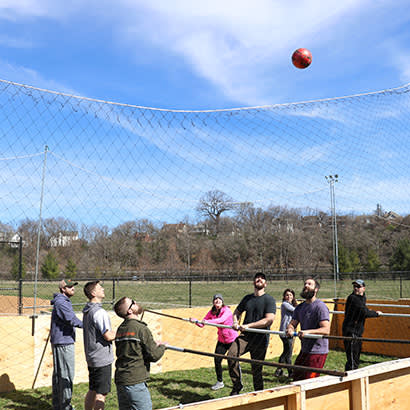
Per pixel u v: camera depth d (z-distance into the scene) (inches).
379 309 369.1
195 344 304.2
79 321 198.5
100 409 176.1
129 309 151.6
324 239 1109.1
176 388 248.5
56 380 196.2
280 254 959.6
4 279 557.6
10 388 239.5
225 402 115.3
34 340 249.3
